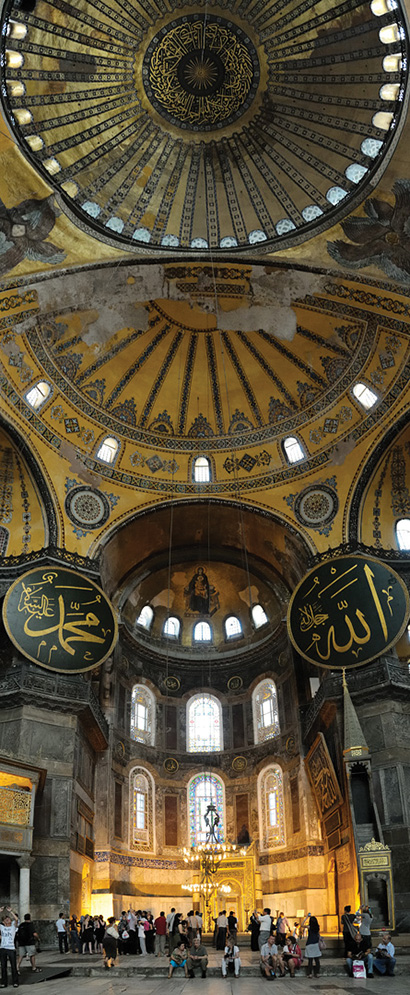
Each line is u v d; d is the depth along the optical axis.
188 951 11.91
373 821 15.87
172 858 21.67
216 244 18.39
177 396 21.31
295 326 19.62
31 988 9.85
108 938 12.38
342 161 16.98
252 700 23.62
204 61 16.77
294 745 21.19
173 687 24.14
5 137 15.44
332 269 17.66
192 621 24.98
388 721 16.98
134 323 19.72
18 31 14.80
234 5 15.88
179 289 19.02
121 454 20.92
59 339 18.94
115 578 22.06
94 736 19.45
